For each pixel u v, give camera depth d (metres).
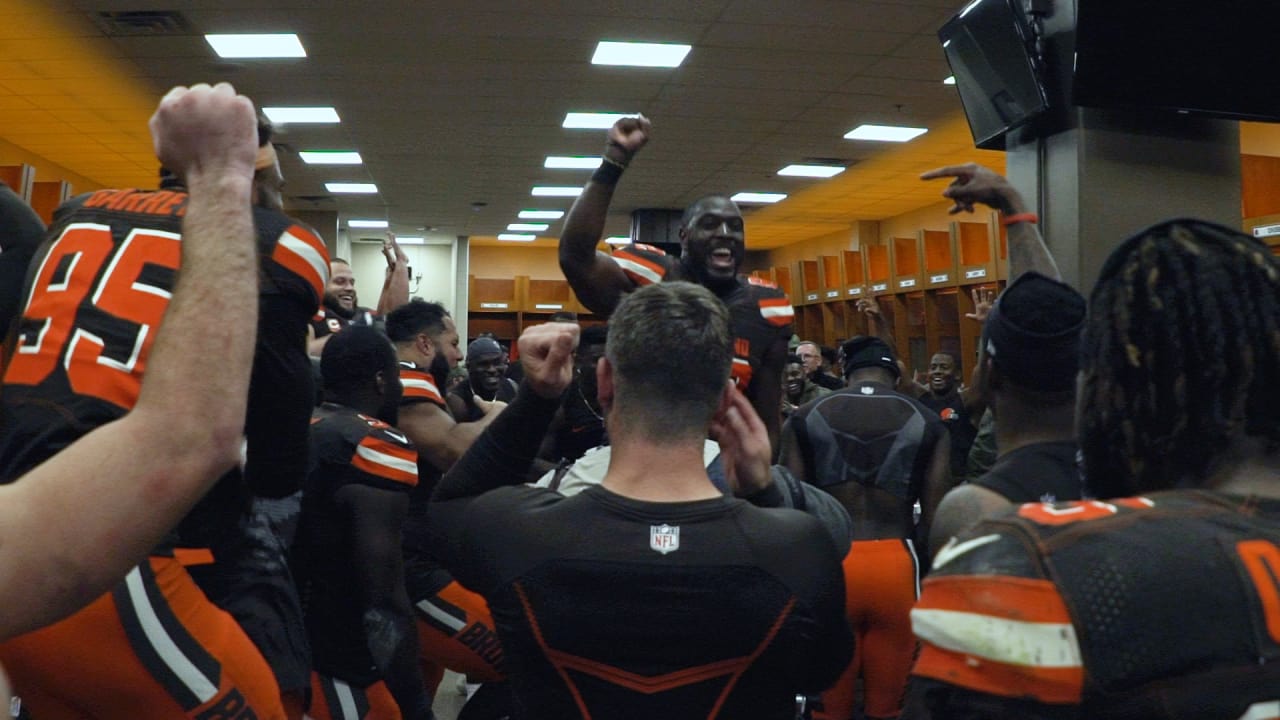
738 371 2.51
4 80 9.02
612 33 7.64
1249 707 0.57
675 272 2.58
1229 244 0.71
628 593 1.03
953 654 0.62
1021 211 1.80
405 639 2.14
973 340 11.19
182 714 1.29
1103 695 0.57
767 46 7.95
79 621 1.21
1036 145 3.48
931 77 8.79
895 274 12.57
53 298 1.33
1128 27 3.07
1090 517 0.64
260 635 1.44
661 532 1.05
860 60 8.30
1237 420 0.67
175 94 0.80
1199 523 0.62
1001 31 3.42
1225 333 0.68
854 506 2.99
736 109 9.88
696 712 1.03
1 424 1.28
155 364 0.72
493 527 1.11
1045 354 1.28
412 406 2.78
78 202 1.47
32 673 1.24
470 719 2.62
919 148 11.59
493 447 1.23
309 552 2.16
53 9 7.18
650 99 9.54
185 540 1.33
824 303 14.70
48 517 0.66
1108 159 3.30
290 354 1.43
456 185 13.94
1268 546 0.61
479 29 7.55
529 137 11.09
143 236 1.38
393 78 8.87
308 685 1.57
